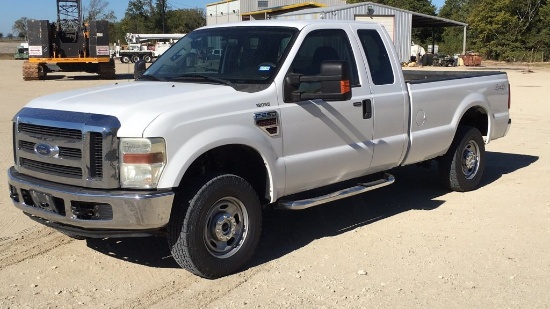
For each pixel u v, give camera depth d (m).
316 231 6.38
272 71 5.51
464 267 5.35
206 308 4.55
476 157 8.05
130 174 4.63
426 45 69.38
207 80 5.70
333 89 5.40
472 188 8.02
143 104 4.84
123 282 5.06
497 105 8.31
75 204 4.75
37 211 5.05
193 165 5.09
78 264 5.46
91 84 28.50
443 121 7.33
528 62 60.94
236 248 5.19
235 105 5.09
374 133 6.31
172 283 5.03
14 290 4.89
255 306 4.57
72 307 4.58
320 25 5.99
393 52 6.67
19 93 22.92
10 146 11.16
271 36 5.84
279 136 5.38
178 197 4.86
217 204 5.00
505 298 4.72
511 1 63.06
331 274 5.19
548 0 62.25
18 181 5.14
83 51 33.19
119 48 63.81
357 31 6.34
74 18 33.69
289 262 5.48
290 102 5.48
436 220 6.72
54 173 4.94
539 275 5.17
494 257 5.58
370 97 6.22
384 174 6.81
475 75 7.93
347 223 6.66
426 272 5.23
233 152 5.35
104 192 4.62
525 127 13.69
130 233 4.81
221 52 5.96
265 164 5.30
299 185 5.68
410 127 6.80
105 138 4.59
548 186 8.20
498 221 6.66
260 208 5.33
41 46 31.66
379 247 5.86
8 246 5.91
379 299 4.70
